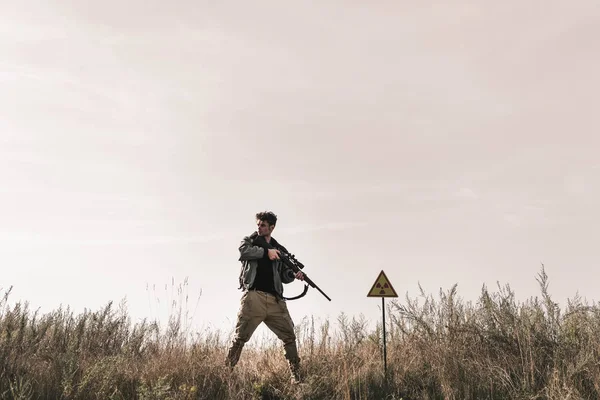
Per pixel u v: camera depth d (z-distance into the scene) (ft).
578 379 18.72
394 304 24.30
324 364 21.54
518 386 18.75
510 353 21.03
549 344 20.71
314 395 19.16
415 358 22.35
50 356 20.65
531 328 21.43
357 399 19.29
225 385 19.35
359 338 24.21
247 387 19.27
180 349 23.15
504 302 22.74
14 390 16.34
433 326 23.44
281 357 22.47
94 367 18.29
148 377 19.42
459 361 20.70
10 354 19.49
